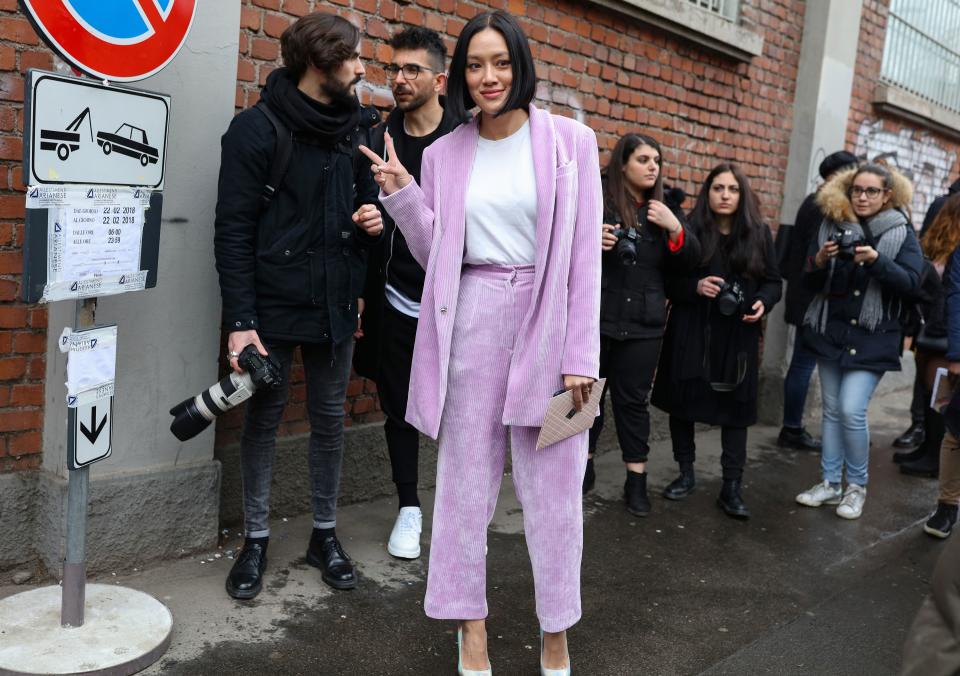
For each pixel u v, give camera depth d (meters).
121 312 3.08
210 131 3.21
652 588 3.56
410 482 3.65
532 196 2.46
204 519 3.38
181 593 3.10
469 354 2.54
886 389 8.02
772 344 6.45
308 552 3.44
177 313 3.22
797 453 5.73
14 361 3.01
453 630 3.04
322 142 2.99
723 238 4.44
